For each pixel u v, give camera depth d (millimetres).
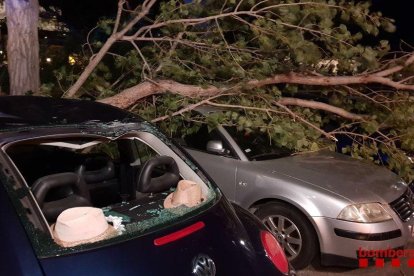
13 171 1928
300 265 4109
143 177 2436
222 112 4617
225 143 4664
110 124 2477
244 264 2162
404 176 4859
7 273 1602
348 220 3881
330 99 5340
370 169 4629
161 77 4910
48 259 1696
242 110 4758
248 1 4719
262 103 4793
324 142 5141
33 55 4793
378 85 5336
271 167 4402
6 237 1678
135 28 5492
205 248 2066
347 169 4488
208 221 2236
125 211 2320
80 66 5938
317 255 4066
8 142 2037
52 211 2051
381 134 4973
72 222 1845
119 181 3051
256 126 4438
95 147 3594
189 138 4973
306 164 4520
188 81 4887
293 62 4930
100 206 2857
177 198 2367
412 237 4266
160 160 2520
